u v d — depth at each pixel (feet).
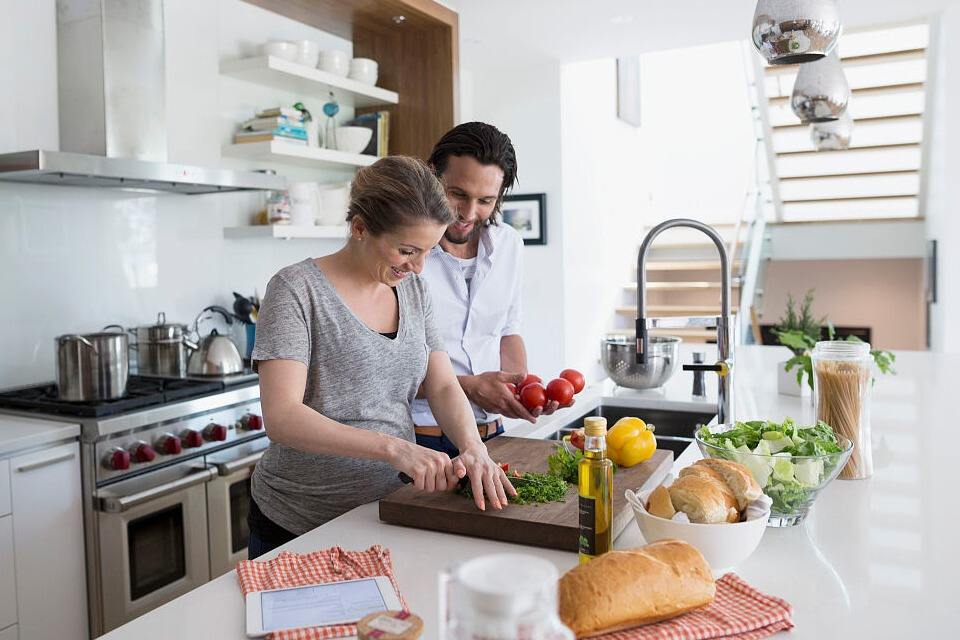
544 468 5.23
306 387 5.07
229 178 9.68
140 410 8.08
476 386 5.98
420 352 5.33
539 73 19.10
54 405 7.93
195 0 10.50
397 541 4.29
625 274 25.02
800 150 24.70
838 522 4.56
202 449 8.77
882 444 6.41
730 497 3.78
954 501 4.92
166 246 10.60
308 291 4.87
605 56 18.29
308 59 11.71
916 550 4.12
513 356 7.39
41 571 7.32
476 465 4.47
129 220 10.12
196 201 11.00
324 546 4.22
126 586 7.74
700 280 26.99
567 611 3.05
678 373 10.04
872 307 30.12
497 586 1.96
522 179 19.57
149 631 3.29
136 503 7.73
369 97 13.01
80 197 9.57
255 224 11.83
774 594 3.59
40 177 8.61
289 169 12.62
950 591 3.60
